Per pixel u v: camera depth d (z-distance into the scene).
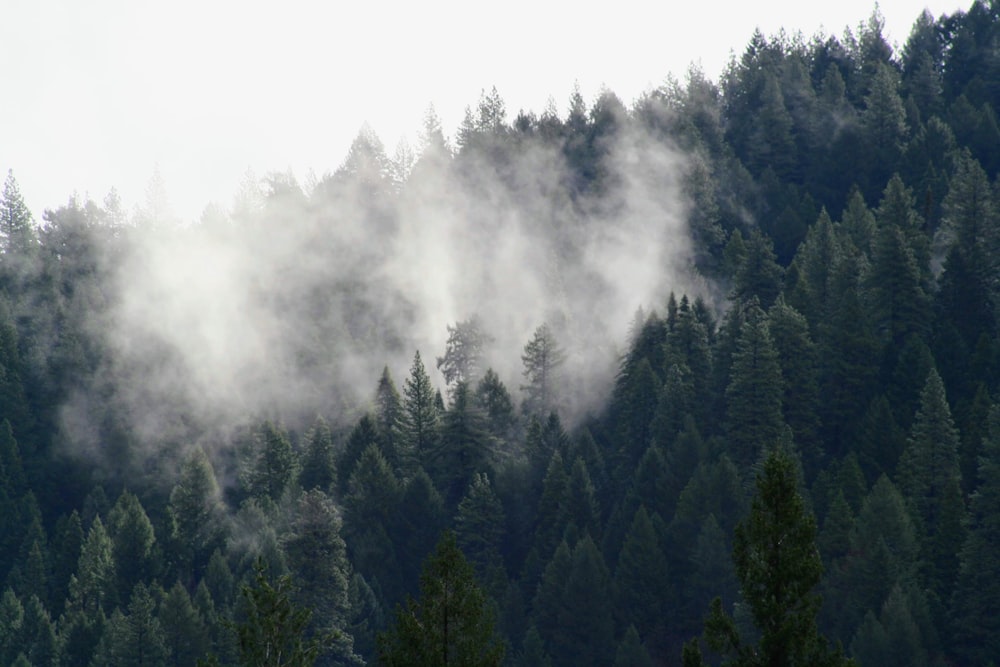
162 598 105.88
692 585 95.00
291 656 41.25
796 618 35.31
